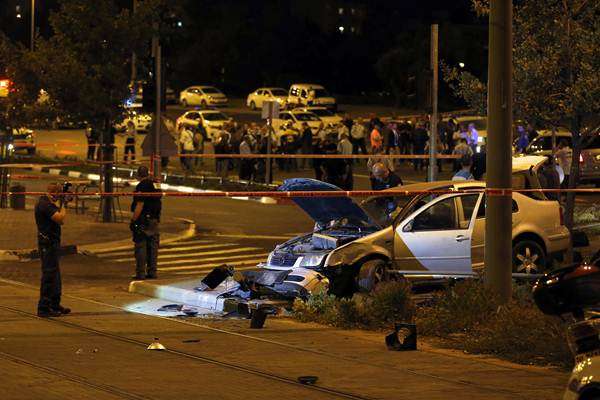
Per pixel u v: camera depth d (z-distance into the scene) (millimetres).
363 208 58500
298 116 180500
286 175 143875
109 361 41656
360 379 38500
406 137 152625
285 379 38344
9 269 75250
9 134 116562
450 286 52094
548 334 42438
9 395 35469
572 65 62156
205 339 47062
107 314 54844
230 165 150125
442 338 47031
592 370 26328
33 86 101312
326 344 45969
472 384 37594
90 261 79375
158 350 44094
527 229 59062
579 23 62781
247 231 98500
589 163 120250
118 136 190500
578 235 63594
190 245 89812
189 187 130875
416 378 38656
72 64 99188
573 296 28547
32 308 56625
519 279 57250
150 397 35250
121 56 101375
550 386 37281
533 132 134000
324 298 53406
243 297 58000
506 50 48625
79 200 107562
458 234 57406
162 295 62094
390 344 44719
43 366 40469
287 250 59625
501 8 48500
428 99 86188
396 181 73562
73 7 99750
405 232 57312
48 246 53594
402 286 51750
